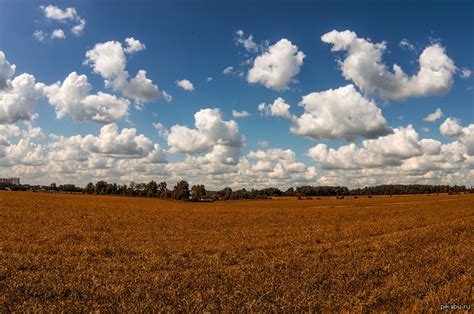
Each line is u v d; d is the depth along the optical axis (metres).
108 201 94.56
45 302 11.66
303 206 92.81
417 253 20.08
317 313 11.04
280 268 16.59
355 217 50.88
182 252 21.58
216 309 11.22
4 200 68.31
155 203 99.38
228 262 18.59
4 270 15.15
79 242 25.70
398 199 119.81
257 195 170.75
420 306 10.88
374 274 15.36
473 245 22.36
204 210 68.44
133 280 14.20
